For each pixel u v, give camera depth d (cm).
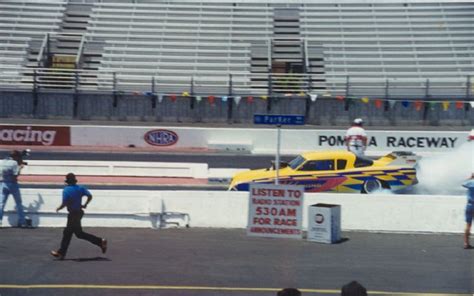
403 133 3381
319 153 2392
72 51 4500
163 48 4588
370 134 3388
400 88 4200
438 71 4434
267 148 3506
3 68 4291
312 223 1802
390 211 1931
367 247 1745
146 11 4862
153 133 3559
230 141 3525
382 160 2406
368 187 2352
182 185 2778
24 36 4597
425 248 1742
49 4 4869
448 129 3872
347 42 4638
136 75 4378
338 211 1812
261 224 1572
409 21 4794
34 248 1695
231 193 1967
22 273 1467
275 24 4797
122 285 1386
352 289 662
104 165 2892
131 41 4616
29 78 4228
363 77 4369
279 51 4559
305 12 4897
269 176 2331
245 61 4519
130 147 3566
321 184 2336
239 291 1357
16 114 4028
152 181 2859
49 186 2677
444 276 1476
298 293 713
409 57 4541
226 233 1900
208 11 4900
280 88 4225
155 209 1950
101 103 4050
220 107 4016
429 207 1922
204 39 4672
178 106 4031
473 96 4138
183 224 1966
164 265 1545
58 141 3562
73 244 1747
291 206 1558
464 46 4603
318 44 4603
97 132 3566
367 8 4906
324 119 3969
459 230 1911
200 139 3547
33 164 2870
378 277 1465
